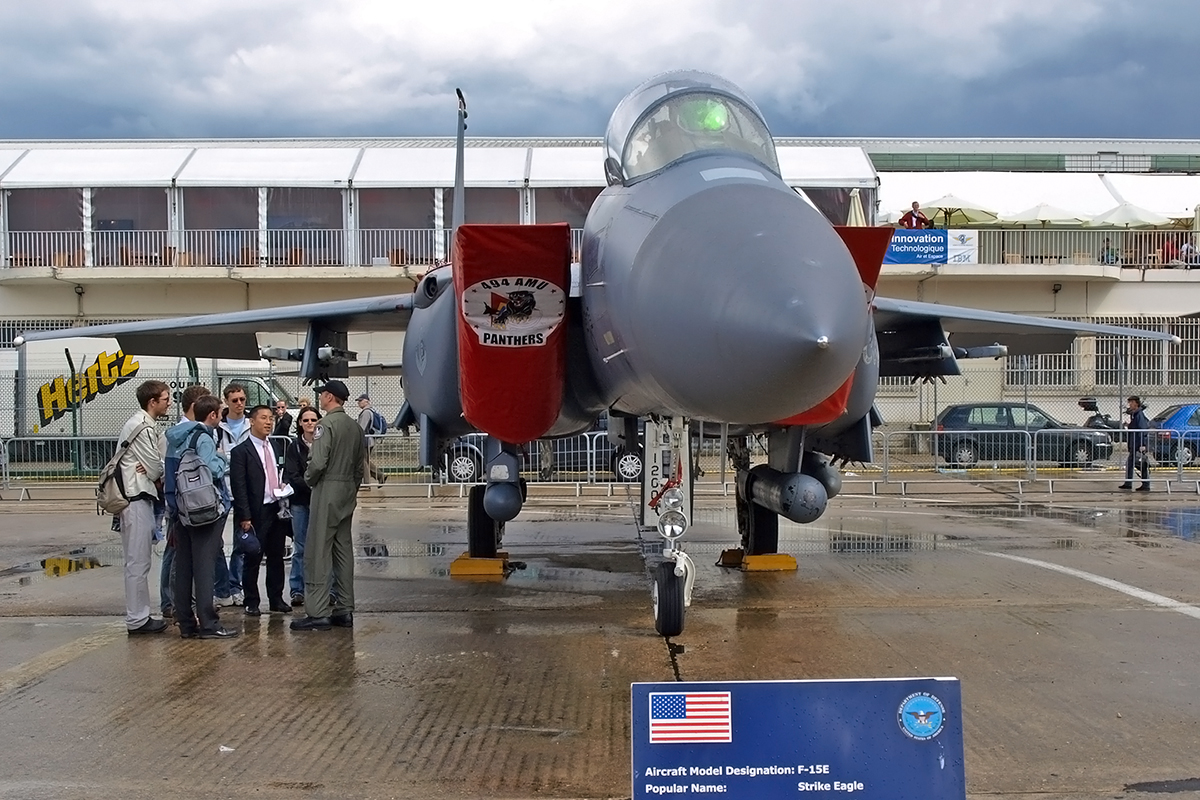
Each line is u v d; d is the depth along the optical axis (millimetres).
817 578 10086
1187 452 20656
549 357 7398
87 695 6359
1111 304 30625
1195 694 6246
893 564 10938
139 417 7949
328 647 7531
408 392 10383
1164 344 24031
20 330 30734
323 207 31562
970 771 5020
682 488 7422
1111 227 31484
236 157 31984
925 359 10539
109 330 12094
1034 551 11859
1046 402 24938
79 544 13266
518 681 6570
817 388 4988
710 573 10414
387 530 14328
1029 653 7164
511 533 13836
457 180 10883
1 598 9531
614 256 6406
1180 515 15508
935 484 20328
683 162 6762
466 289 7262
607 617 8438
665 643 7480
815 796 3434
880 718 3453
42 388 22859
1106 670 6750
